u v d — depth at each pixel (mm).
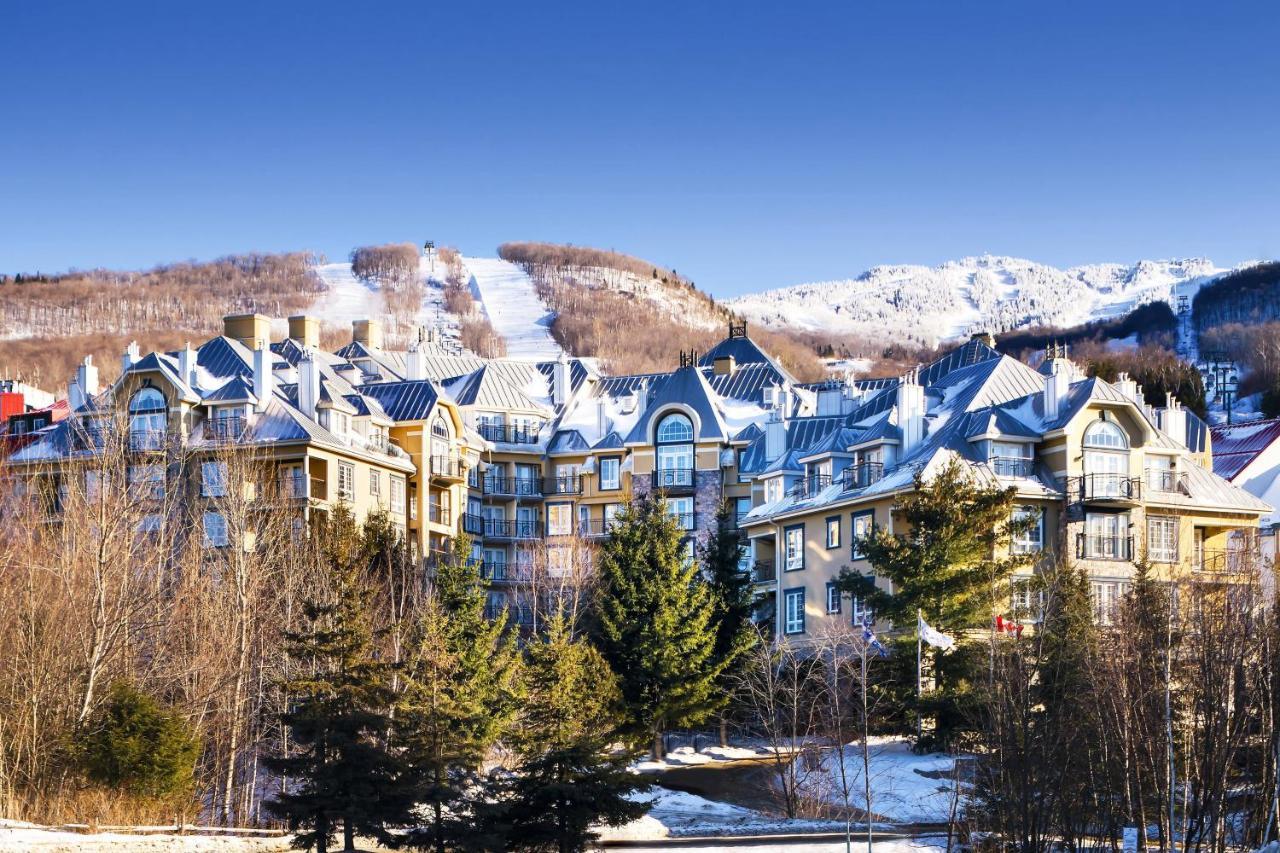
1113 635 67938
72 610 67438
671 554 86812
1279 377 186875
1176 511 92500
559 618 75562
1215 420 180500
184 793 63438
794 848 62188
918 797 71188
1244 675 62500
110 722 62188
